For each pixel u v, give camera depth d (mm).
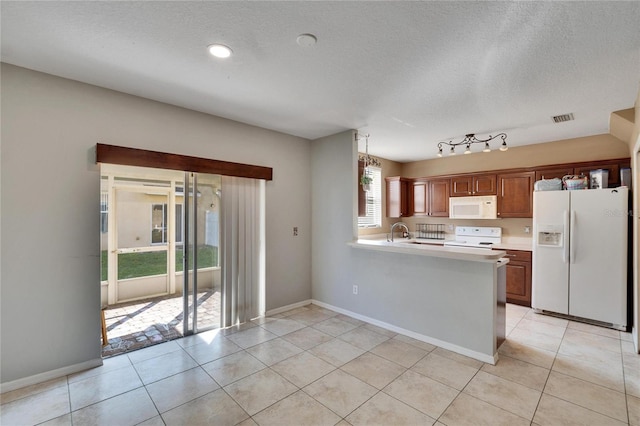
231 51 2109
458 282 2951
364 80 2543
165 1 1599
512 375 2523
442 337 3064
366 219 5625
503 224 5145
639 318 2877
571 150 4445
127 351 2965
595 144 4254
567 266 3809
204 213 3471
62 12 1689
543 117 3453
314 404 2145
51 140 2463
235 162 3617
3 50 2098
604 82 2527
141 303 4543
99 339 2670
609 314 3537
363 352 2945
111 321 3801
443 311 3057
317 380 2449
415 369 2623
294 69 2361
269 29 1853
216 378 2475
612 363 2719
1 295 2271
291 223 4262
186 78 2525
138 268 4746
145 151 2889
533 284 4094
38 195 2406
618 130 3629
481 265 2799
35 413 2039
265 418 2000
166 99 2975
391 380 2449
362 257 3822
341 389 2324
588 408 2090
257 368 2635
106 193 4410
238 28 1844
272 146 4020
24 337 2352
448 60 2209
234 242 3684
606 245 3551
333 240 4203
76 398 2205
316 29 1849
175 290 5074
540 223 4012
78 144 2580
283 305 4172
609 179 3979
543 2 1581
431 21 1760
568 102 2992
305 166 4453
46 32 1885
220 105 3135
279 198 4109
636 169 3014
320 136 4344
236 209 3701
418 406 2121
